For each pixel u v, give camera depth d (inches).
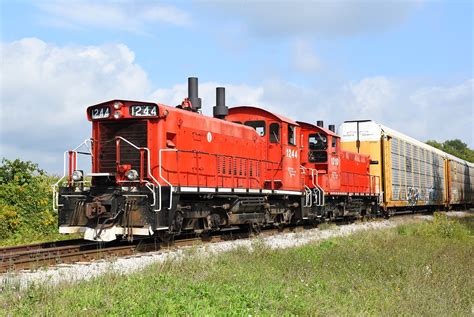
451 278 470.9
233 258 497.7
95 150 621.3
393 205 1312.7
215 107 793.6
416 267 510.0
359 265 509.0
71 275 387.5
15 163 823.7
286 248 601.9
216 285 373.7
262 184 807.1
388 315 347.9
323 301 359.6
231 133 733.3
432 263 539.5
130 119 607.8
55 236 737.6
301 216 900.6
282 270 477.4
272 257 533.0
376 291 413.7
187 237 700.7
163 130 596.1
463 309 392.2
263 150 820.6
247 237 747.4
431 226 927.7
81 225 579.8
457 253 629.9
